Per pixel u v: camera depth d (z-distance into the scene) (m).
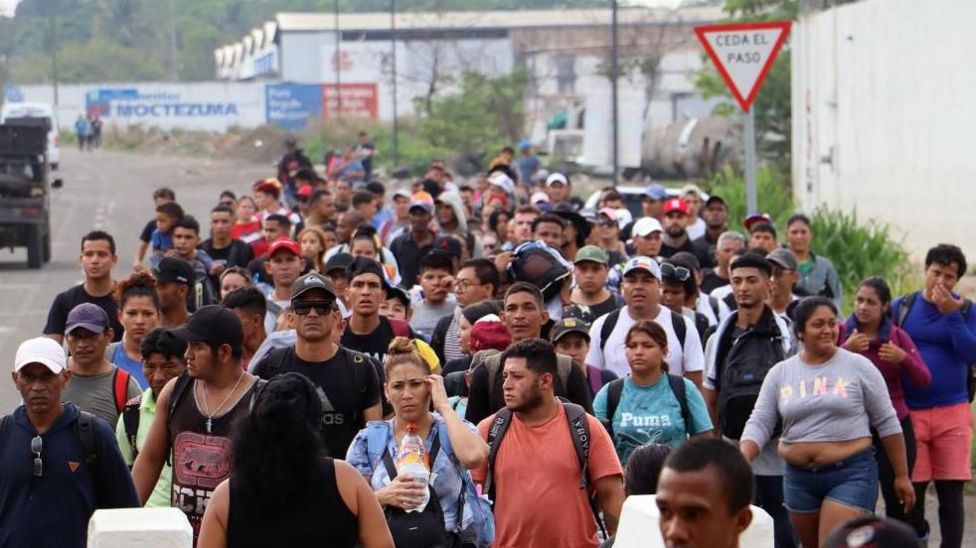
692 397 14.87
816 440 14.54
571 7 170.38
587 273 18.84
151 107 161.50
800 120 49.62
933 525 18.17
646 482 10.77
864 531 5.61
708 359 16.53
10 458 11.55
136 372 16.55
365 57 151.12
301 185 42.97
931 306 16.61
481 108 105.19
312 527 9.59
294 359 14.00
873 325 16.25
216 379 12.50
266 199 35.47
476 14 129.50
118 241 57.66
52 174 106.12
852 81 44.00
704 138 72.12
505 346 15.61
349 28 155.25
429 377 12.70
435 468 12.57
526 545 12.30
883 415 14.65
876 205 42.22
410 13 137.88
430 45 117.62
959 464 16.48
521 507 12.29
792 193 50.88
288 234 26.59
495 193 35.91
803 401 14.58
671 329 16.98
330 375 13.95
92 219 68.56
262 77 178.38
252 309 16.48
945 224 37.59
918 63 39.00
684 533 6.80
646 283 16.95
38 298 39.88
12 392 25.70
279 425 9.48
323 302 13.92
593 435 12.41
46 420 11.64
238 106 159.38
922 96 38.81
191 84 160.50
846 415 14.53
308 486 9.59
